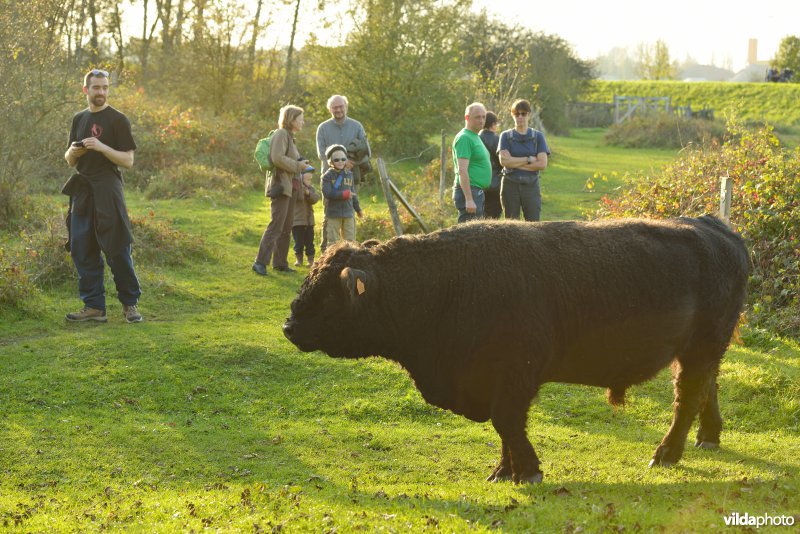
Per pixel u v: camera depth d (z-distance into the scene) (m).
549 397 9.45
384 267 6.74
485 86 30.50
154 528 5.50
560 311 6.65
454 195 12.72
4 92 16.78
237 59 33.78
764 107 68.31
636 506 5.73
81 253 11.10
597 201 21.05
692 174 14.87
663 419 8.81
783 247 12.25
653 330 6.84
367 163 14.08
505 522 5.45
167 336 10.56
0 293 11.34
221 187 21.23
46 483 6.92
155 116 26.31
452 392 6.84
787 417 8.75
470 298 6.57
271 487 6.80
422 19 31.05
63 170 20.42
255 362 9.91
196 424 8.42
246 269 14.38
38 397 8.77
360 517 5.62
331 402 9.13
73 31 32.03
